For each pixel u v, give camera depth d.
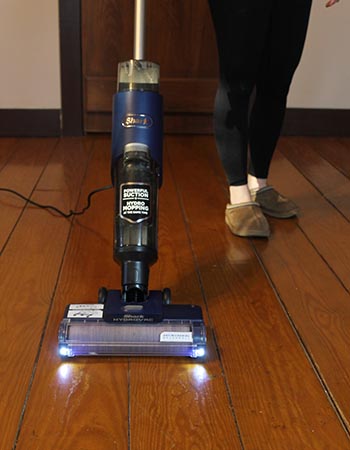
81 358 1.21
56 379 1.15
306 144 2.65
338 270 1.60
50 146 2.52
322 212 1.96
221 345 1.27
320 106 2.74
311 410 1.10
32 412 1.06
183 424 1.05
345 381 1.18
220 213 1.92
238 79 1.63
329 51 2.64
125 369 1.18
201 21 2.55
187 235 1.76
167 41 2.58
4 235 1.71
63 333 1.18
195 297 1.45
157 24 2.55
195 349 1.19
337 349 1.27
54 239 1.70
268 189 1.92
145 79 1.26
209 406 1.09
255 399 1.12
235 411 1.09
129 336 1.18
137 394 1.12
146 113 1.24
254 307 1.41
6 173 2.18
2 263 1.55
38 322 1.32
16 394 1.10
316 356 1.25
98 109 2.64
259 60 1.63
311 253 1.68
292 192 2.12
